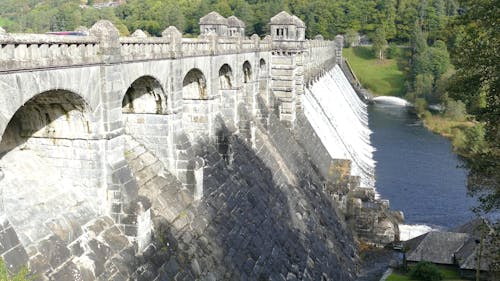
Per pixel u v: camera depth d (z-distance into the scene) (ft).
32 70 82.38
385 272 235.81
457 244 243.40
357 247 256.11
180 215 130.31
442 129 522.47
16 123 104.42
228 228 147.74
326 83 488.02
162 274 110.63
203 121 167.43
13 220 90.79
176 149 137.69
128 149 131.75
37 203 97.25
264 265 152.97
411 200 331.98
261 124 232.32
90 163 104.53
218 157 170.09
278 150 232.53
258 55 235.40
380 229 263.90
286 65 276.82
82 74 96.17
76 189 106.42
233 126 197.47
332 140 357.61
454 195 338.75
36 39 82.84
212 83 167.73
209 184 153.99
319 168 281.54
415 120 579.07
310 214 216.54
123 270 101.19
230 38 191.72
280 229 179.22
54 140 104.68
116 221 107.14
